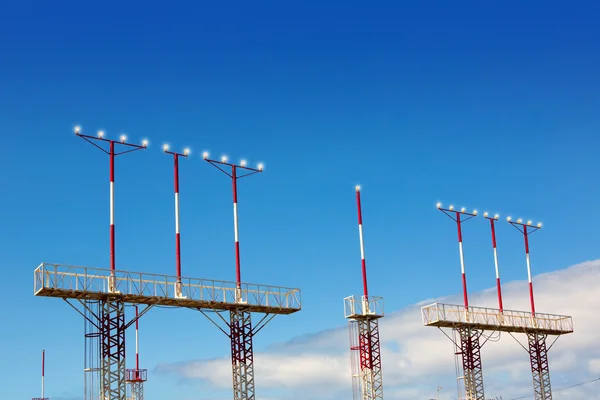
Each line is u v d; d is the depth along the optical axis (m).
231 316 75.81
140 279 69.44
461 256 97.88
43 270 64.62
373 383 84.56
